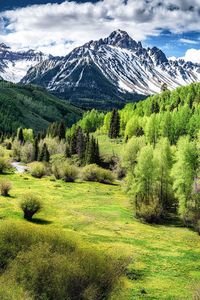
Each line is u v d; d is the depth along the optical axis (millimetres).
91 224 55219
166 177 77312
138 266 36719
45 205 65188
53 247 22844
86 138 162125
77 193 85750
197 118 151875
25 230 24141
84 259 21703
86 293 19875
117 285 22266
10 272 20062
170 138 157250
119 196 86750
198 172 67000
